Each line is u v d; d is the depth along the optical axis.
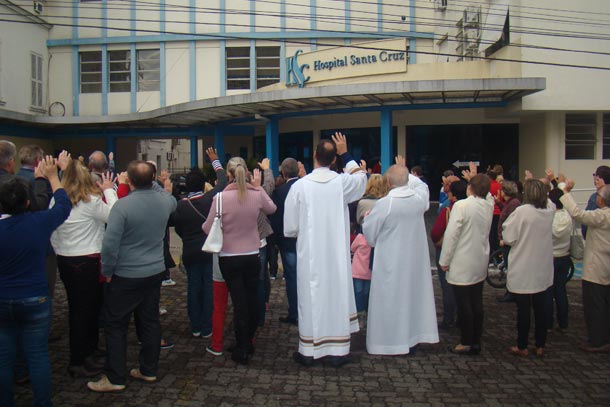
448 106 16.23
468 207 5.85
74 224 5.27
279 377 5.39
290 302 7.08
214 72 23.25
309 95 15.02
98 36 23.67
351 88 14.65
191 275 6.51
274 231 7.02
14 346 4.32
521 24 15.59
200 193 6.48
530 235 5.79
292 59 18.27
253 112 18.23
